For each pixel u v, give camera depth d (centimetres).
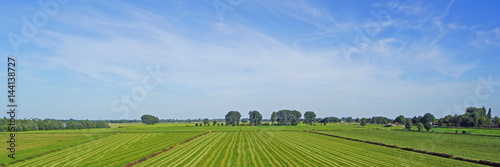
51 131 11606
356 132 11306
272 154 4816
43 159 4328
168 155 4772
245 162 3972
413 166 3675
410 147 5738
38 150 5344
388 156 4559
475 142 6800
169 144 6650
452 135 8938
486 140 7250
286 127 15762
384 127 15450
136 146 6234
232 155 4697
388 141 7256
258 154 4819
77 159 4303
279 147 5956
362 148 5741
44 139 7931
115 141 7494
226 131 12238
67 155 4759
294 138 8456
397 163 3897
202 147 6031
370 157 4456
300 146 6166
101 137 8931
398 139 7862
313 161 4056
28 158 4381
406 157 4434
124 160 4153
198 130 12938
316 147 5947
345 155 4662
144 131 12069
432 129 11325
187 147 6059
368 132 11256
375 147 5934
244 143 6919
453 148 5625
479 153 4891
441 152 4934
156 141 7519
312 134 10256
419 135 9244
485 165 3775
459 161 4091
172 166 3703
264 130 12938
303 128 14662
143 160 4234
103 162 4006
